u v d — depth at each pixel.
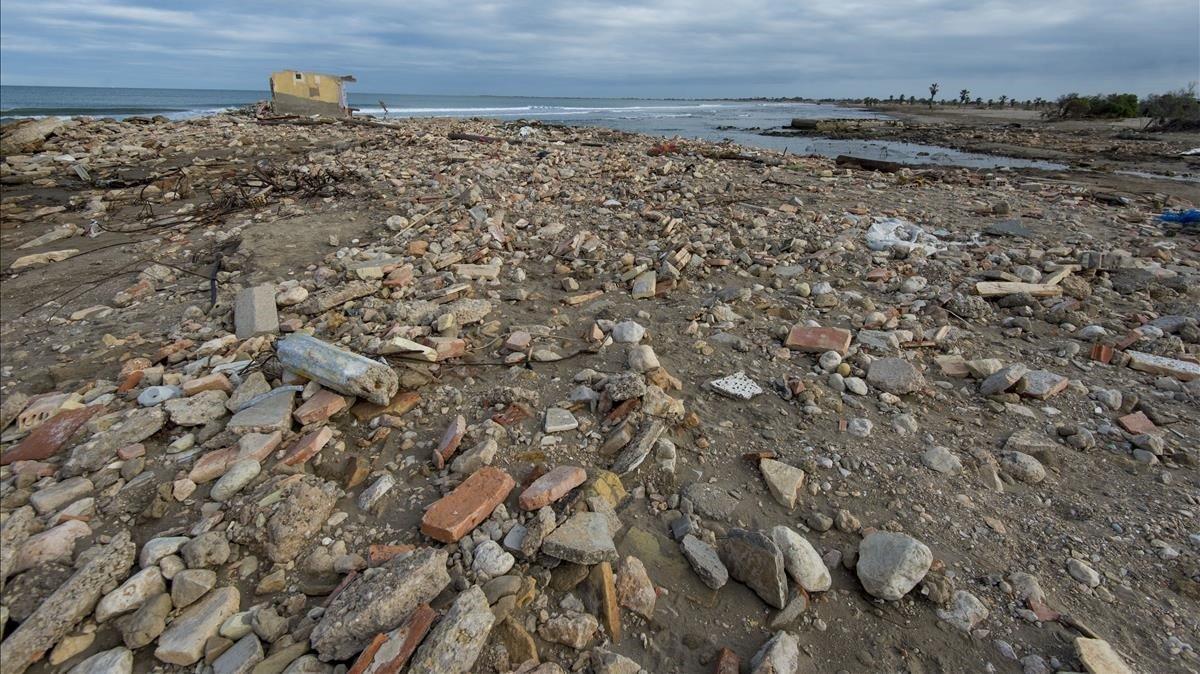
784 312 5.05
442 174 9.52
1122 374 4.22
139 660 2.14
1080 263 6.23
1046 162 19.22
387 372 3.39
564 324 4.76
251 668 2.06
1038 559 2.64
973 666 2.19
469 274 5.60
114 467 2.96
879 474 3.10
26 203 8.93
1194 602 2.43
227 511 2.68
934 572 2.52
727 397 3.77
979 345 4.66
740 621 2.35
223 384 3.61
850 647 2.26
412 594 2.18
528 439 3.22
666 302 5.29
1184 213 8.39
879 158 20.44
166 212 8.32
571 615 2.26
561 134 19.92
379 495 2.81
